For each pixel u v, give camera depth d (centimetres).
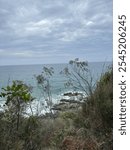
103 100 442
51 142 418
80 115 486
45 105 614
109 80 505
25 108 400
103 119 421
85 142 388
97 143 375
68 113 545
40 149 379
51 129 468
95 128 421
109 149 365
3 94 341
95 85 501
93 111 450
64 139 411
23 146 356
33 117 402
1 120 346
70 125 480
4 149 322
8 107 359
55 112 629
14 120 360
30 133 374
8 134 338
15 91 340
